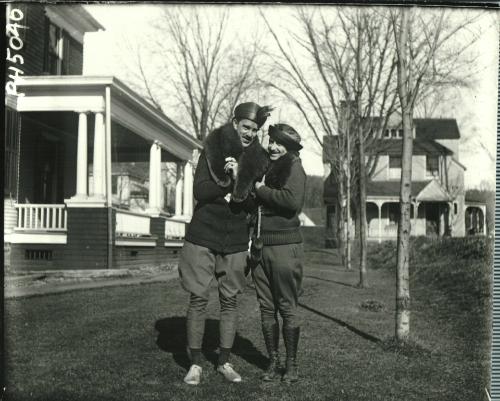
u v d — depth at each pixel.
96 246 8.55
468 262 6.13
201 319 3.46
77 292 6.20
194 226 3.48
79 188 8.70
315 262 8.25
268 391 3.27
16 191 8.54
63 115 9.42
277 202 3.28
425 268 6.79
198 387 3.31
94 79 8.14
